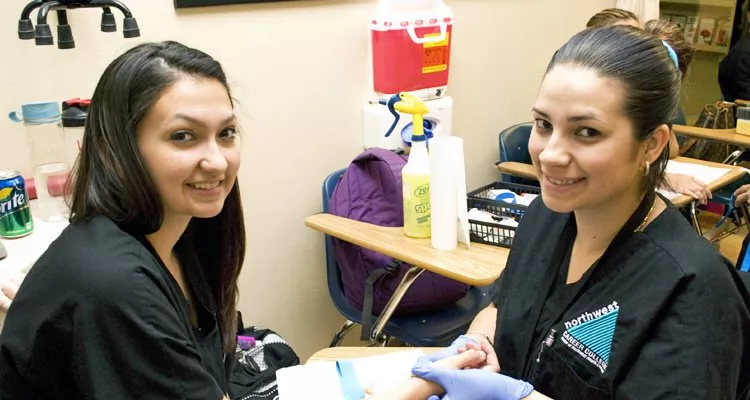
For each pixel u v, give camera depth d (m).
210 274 1.19
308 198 2.25
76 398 0.89
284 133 2.11
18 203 1.35
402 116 2.17
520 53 2.85
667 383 0.89
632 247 0.99
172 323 0.88
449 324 1.88
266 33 1.98
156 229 0.94
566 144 0.93
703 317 0.88
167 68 0.88
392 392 1.05
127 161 0.87
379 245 1.68
